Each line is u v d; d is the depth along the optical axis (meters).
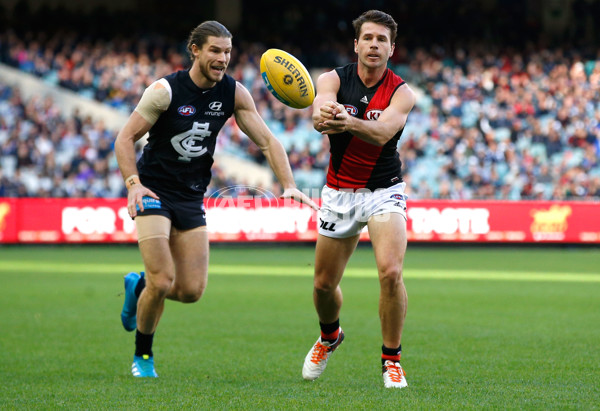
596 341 13.41
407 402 8.38
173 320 16.22
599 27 58.41
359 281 24.78
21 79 48.19
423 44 56.50
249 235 38.47
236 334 14.34
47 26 56.34
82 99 48.25
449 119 47.53
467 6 58.31
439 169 44.91
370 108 9.57
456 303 19.25
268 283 24.19
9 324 15.50
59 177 42.84
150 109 9.72
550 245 39.34
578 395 8.84
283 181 10.18
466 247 40.09
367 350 12.73
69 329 14.87
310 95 9.66
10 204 37.91
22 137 44.59
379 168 9.63
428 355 12.02
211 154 10.38
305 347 12.91
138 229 9.95
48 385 9.56
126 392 9.05
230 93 10.14
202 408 8.09
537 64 52.50
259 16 59.12
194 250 10.28
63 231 38.09
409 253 37.03
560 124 47.28
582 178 43.03
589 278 25.81
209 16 59.44
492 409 8.02
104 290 21.81
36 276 25.72
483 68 53.03
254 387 9.43
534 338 13.75
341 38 57.66
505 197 43.16
